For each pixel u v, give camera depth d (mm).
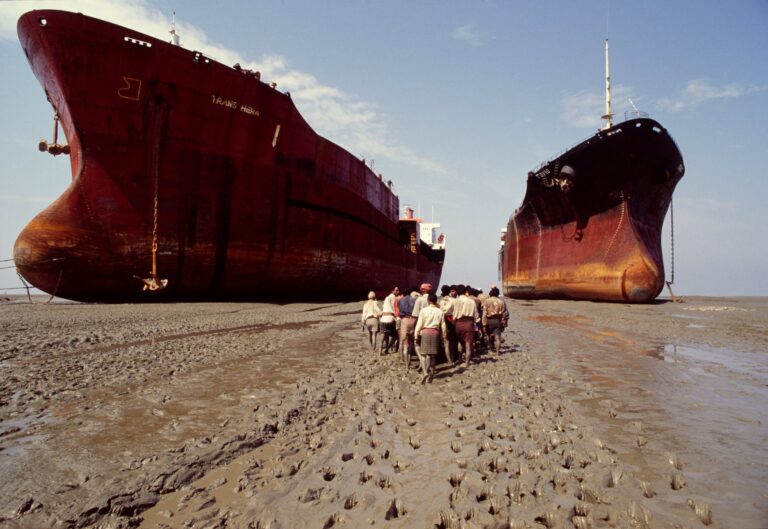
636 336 14555
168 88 23031
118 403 6020
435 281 79000
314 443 4613
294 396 6406
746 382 7543
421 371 8977
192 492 3443
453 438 4781
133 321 16484
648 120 27484
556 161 32625
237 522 3004
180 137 23969
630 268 29922
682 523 2900
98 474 3723
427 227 83812
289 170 29047
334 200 34250
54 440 4574
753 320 20156
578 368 8938
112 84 21922
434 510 3125
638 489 3451
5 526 2904
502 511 3098
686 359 10023
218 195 25625
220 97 24609
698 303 36750
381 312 11438
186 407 5844
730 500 3244
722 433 4848
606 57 35531
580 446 4430
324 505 3225
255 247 27594
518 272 45875
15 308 20844
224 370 8453
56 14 20203
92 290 23812
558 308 29578
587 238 33875
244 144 26125
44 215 22141
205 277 26312
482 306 11547
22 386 6852
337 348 11688
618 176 30141
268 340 12867
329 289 35438
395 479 3693
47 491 3406
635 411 5754
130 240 23547
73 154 24906
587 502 3240
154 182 23688
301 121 30000
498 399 6477
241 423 5152
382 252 45344
